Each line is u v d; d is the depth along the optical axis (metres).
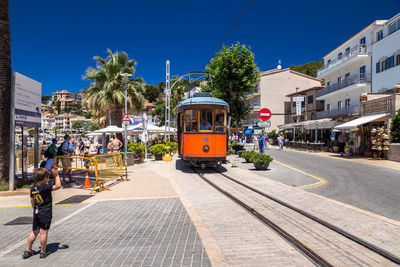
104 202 7.02
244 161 16.95
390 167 13.64
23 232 4.90
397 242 4.12
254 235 4.61
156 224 5.18
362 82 29.70
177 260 3.62
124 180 10.52
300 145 29.67
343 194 7.75
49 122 155.62
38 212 3.78
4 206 6.84
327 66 39.19
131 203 6.89
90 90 23.55
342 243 4.13
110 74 23.00
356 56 29.41
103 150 20.30
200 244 4.17
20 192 8.12
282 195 7.44
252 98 53.00
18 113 8.78
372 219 5.26
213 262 3.55
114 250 3.97
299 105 41.19
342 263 3.48
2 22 8.74
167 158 18.97
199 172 12.80
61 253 3.90
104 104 22.23
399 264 3.46
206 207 6.48
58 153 10.21
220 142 12.68
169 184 9.62
